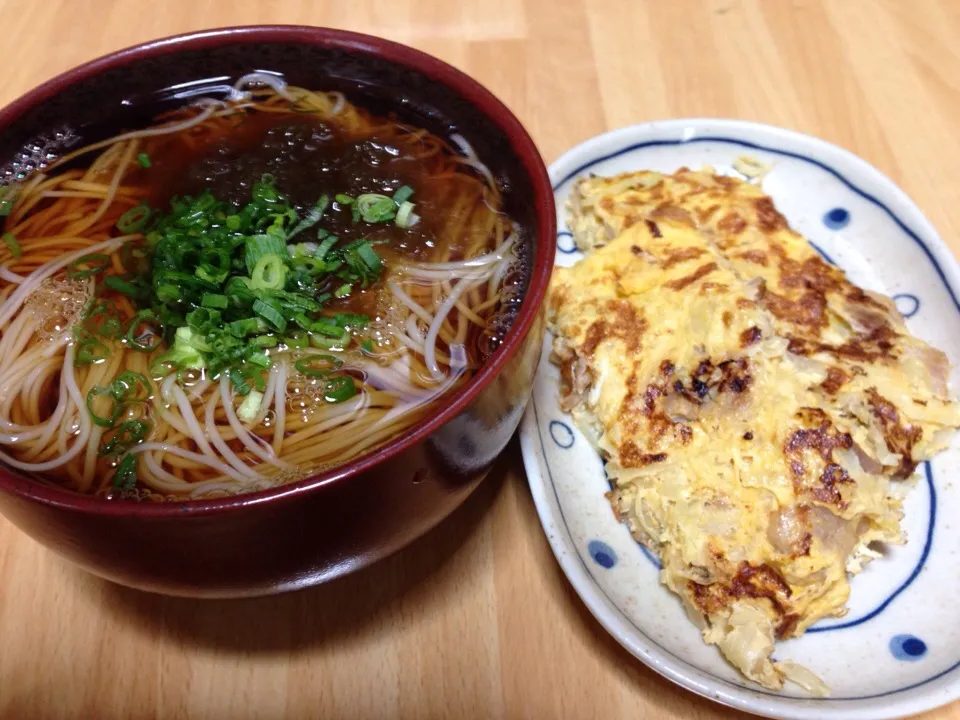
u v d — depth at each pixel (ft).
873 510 0.83
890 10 1.36
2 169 0.77
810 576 0.80
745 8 1.37
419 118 0.82
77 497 0.52
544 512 0.80
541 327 0.65
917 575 0.83
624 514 0.89
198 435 0.65
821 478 0.84
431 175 0.79
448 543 0.84
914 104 1.24
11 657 0.76
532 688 0.75
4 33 1.29
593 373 0.94
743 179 1.14
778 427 0.86
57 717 0.73
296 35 0.79
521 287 0.70
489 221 0.76
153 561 0.57
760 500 0.84
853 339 0.94
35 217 0.77
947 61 1.29
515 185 0.73
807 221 1.10
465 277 0.74
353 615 0.79
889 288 1.03
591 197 1.08
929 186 1.15
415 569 0.82
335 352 0.69
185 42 0.78
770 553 0.82
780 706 0.70
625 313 0.97
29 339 0.69
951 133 1.20
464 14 1.34
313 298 0.70
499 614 0.80
